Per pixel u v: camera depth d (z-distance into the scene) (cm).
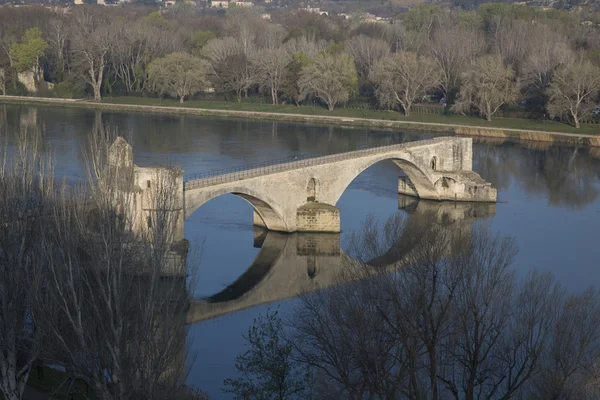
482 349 12631
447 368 12788
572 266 19900
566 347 11056
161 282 12838
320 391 12150
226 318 16375
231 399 12938
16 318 11031
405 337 11144
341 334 11344
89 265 11306
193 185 19000
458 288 12225
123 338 10262
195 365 14138
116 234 11394
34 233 11619
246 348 14862
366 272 12356
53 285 10781
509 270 19025
